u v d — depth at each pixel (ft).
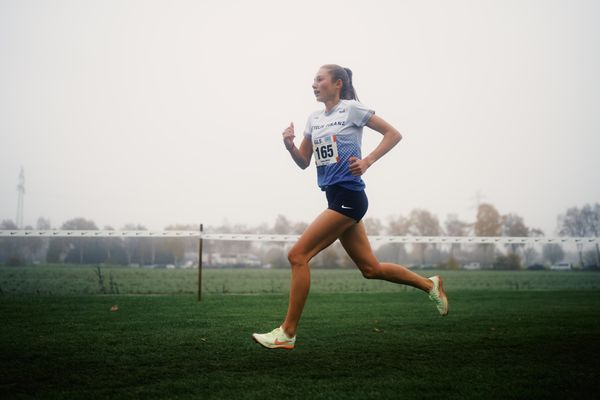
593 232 194.29
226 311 23.45
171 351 13.43
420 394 9.46
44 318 20.18
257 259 264.72
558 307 26.89
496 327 18.39
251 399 9.11
